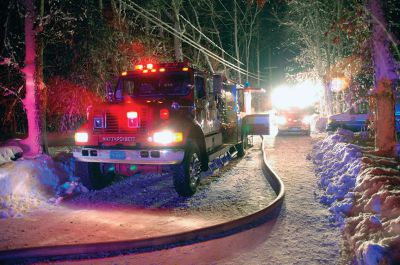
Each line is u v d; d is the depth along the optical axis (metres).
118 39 14.41
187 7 29.03
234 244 5.02
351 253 4.54
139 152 7.12
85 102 13.35
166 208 6.91
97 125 7.60
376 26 9.30
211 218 6.29
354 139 13.57
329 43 27.03
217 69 31.53
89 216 6.42
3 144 9.22
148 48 17.08
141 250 4.89
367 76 12.27
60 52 12.86
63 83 13.28
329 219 5.84
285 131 20.16
